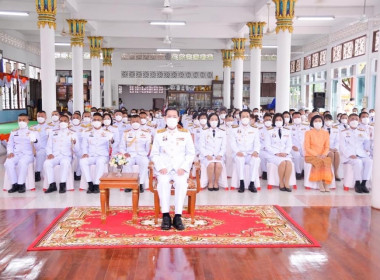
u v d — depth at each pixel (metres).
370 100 14.23
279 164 7.24
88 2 12.76
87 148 7.30
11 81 19.50
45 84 9.62
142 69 23.95
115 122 9.44
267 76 24.20
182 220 5.39
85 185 7.23
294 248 4.37
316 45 19.91
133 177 5.22
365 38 14.62
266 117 7.74
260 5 12.26
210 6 13.12
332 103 18.12
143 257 4.11
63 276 3.68
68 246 4.37
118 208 5.99
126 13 12.93
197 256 4.14
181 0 12.25
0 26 16.12
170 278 3.63
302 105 20.83
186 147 5.39
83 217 5.48
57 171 7.17
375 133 6.03
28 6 12.41
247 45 22.39
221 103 23.59
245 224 5.20
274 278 3.64
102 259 4.06
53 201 6.43
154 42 20.52
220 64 23.97
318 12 13.47
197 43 20.53
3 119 18.69
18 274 3.71
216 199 6.60
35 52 22.94
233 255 4.17
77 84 13.25
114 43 20.33
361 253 4.23
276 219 5.41
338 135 8.20
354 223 5.27
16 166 7.11
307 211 5.86
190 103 23.59
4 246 4.41
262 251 4.28
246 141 7.39
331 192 7.14
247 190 7.29
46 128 8.20
